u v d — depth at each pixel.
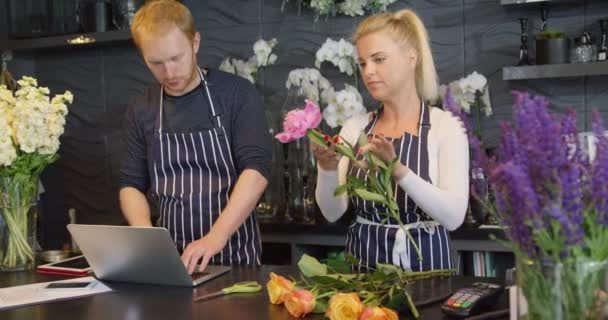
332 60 3.41
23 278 2.10
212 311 1.59
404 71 2.16
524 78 3.03
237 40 3.81
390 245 2.14
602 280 1.06
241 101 2.45
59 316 1.62
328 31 3.62
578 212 1.04
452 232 3.02
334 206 2.11
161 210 2.52
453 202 1.96
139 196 2.52
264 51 3.58
